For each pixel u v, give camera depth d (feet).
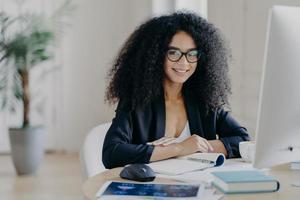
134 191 4.04
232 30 10.84
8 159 16.14
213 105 6.43
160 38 6.09
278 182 4.19
